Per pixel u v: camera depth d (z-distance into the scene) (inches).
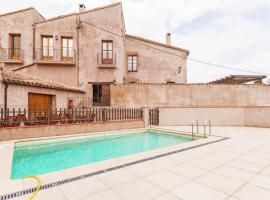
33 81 452.1
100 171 173.3
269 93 664.4
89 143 382.0
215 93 662.5
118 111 516.4
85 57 704.4
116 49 721.6
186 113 580.7
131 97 653.9
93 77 704.4
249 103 660.1
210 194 129.0
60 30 698.2
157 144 385.7
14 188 140.4
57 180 153.8
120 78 725.9
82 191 134.7
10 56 713.0
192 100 660.7
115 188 139.1
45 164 258.4
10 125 339.3
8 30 709.3
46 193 132.2
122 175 163.9
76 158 292.2
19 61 698.8
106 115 484.4
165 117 582.6
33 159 282.7
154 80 842.8
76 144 371.9
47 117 401.7
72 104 607.2
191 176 161.3
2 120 327.6
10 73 420.5
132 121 514.0
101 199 123.0
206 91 662.5
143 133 482.6
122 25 773.3
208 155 228.5
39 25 695.1
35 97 464.8
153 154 232.2
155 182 149.3
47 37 708.0
